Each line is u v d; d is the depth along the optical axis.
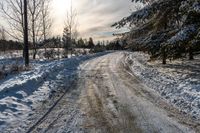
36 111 7.90
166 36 15.90
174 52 13.48
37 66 22.58
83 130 6.20
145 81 13.48
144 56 35.69
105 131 6.11
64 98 9.70
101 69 20.66
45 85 12.38
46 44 36.41
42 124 6.67
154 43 16.06
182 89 10.16
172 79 13.01
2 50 48.31
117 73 17.58
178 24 14.20
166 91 10.34
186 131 5.99
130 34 16.45
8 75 16.30
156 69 17.92
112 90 11.25
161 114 7.37
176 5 13.05
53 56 38.09
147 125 6.47
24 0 20.52
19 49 48.94
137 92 10.65
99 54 50.56
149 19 15.14
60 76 15.87
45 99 9.53
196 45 11.86
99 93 10.62
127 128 6.28
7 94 9.67
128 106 8.35
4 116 7.21
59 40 51.56
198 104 7.90
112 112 7.70
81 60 32.19
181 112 7.50
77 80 14.49
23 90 10.56
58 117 7.27
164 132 5.97
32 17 31.48
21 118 7.16
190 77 13.21
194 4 10.80
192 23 12.19
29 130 6.23
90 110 7.96
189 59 25.05
